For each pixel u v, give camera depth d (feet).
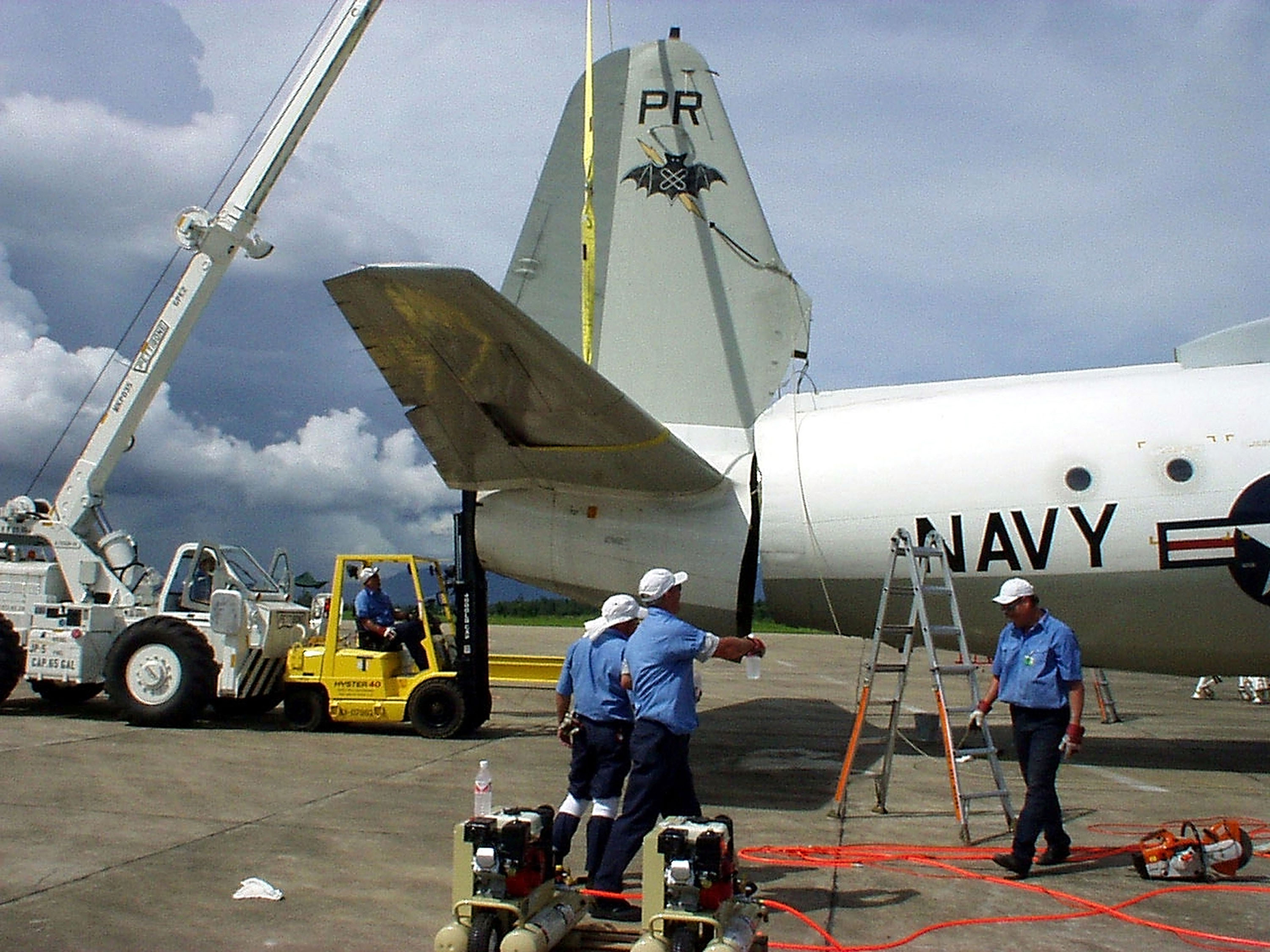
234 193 36.91
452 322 20.45
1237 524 26.25
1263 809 24.29
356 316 20.39
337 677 33.14
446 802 23.03
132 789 23.73
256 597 37.27
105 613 35.06
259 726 34.58
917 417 29.19
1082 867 18.86
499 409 24.52
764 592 30.01
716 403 31.40
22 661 34.99
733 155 32.55
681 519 29.22
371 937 14.24
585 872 18.07
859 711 23.43
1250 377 27.81
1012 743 35.37
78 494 36.52
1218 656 28.19
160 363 36.73
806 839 20.67
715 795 25.12
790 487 29.01
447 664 34.37
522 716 39.86
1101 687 43.34
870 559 28.45
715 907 12.32
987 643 29.35
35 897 15.71
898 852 19.62
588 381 22.54
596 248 32.27
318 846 18.95
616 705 16.85
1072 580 27.25
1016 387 29.71
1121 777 28.78
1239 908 16.35
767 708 45.14
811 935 14.84
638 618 17.35
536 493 29.91
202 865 17.58
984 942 14.60
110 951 13.51
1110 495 26.81
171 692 32.83
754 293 31.89
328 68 36.76
